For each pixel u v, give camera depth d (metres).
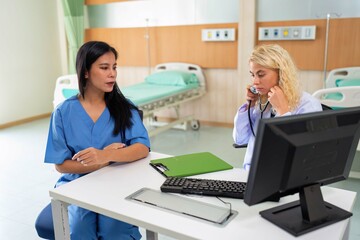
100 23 5.19
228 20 4.34
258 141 0.97
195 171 1.51
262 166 1.00
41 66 5.39
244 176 1.48
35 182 3.07
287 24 3.98
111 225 1.58
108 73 1.61
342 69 3.73
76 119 1.65
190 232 1.06
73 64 5.25
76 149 1.66
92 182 1.44
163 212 1.19
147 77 4.48
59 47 5.64
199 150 3.83
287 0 3.97
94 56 1.58
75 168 1.61
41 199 2.76
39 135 4.52
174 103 4.10
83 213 1.56
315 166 1.08
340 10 3.75
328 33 3.81
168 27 4.67
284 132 0.99
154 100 3.69
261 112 1.66
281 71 1.50
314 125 1.04
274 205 1.22
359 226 2.28
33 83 5.30
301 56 3.99
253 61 1.54
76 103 1.67
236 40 4.30
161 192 1.34
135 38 4.93
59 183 1.69
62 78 3.78
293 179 1.05
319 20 3.82
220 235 1.04
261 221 1.12
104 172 1.53
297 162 1.03
